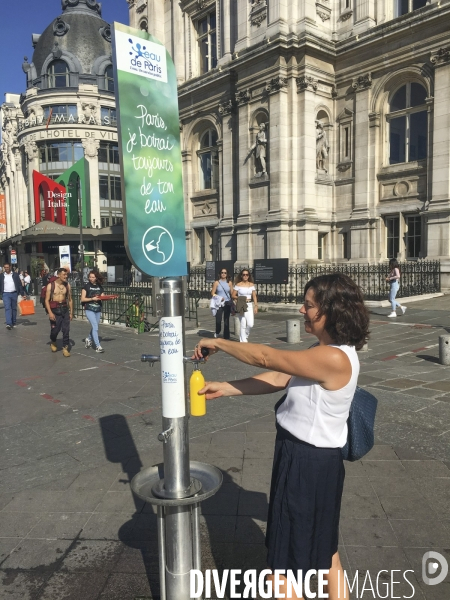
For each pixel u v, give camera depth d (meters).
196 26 25.05
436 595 2.66
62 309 9.56
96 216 49.28
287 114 20.14
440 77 17.69
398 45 18.83
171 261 2.32
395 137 19.92
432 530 3.25
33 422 5.62
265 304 17.36
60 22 50.78
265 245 20.89
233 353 2.12
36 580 2.86
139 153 2.18
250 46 20.52
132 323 12.93
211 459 4.43
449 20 17.27
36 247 44.72
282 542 2.03
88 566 2.98
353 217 20.62
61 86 49.75
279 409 2.18
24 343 11.30
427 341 10.03
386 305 15.96
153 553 3.10
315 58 20.03
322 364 1.91
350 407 2.10
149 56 2.24
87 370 8.20
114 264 48.62
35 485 4.04
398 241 19.86
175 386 2.26
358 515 3.44
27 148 49.66
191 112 24.73
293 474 2.01
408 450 4.52
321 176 20.78
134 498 3.79
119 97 2.09
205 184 25.70
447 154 17.61
